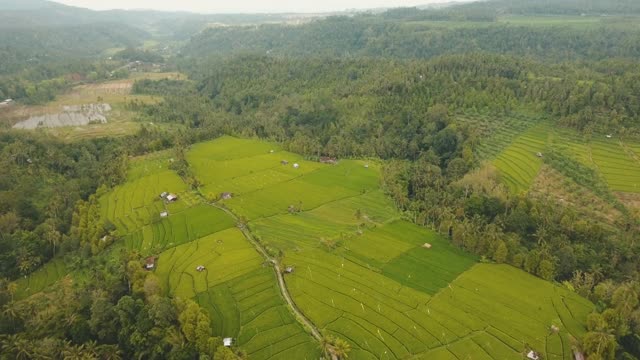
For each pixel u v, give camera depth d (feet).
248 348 349.20
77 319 377.50
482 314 386.73
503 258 461.37
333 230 526.98
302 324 372.58
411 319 379.76
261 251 479.82
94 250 500.74
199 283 426.92
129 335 363.15
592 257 465.88
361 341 354.33
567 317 382.63
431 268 455.22
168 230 529.45
